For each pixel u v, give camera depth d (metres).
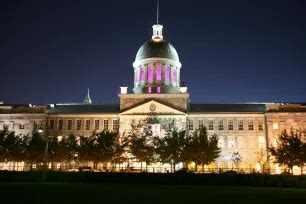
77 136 90.81
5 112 94.12
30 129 92.00
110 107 96.00
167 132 81.38
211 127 88.19
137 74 102.31
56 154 72.56
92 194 33.38
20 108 94.38
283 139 67.38
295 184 48.28
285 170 72.00
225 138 87.31
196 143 69.81
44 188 40.41
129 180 54.16
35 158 72.81
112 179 54.75
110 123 90.94
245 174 51.00
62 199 28.81
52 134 91.62
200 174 52.12
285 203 27.50
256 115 87.69
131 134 81.25
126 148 80.69
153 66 100.12
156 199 29.53
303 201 29.00
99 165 82.38
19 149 73.50
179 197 31.36
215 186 48.84
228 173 52.09
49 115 92.44
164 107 88.44
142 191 37.56
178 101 90.00
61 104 99.00
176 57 103.69
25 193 33.53
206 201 28.42
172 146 71.12
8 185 45.44
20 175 56.09
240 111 89.38
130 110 88.94
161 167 79.56
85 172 55.88
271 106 88.31
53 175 56.31
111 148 73.06
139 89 99.12
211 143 70.50
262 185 49.97
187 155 69.94
